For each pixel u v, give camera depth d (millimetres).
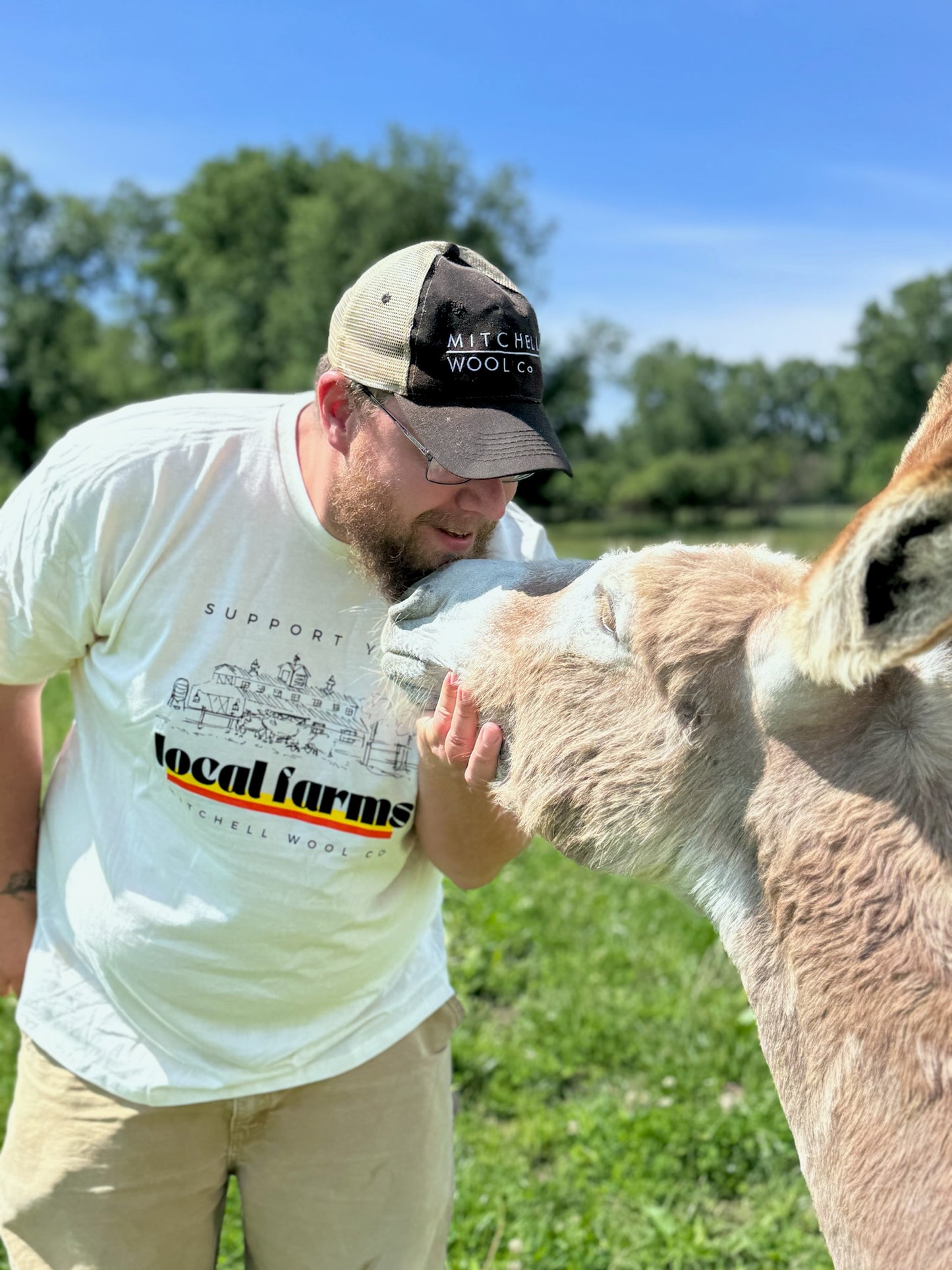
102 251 61562
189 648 2041
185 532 2033
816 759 1579
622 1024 4395
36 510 2076
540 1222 3305
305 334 49188
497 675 1849
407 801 2105
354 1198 2191
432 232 48500
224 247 55156
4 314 58906
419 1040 2309
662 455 74562
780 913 1581
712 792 1667
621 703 1732
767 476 65438
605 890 5664
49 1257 2158
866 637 1355
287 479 2035
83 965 2172
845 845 1530
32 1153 2176
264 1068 2102
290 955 2076
